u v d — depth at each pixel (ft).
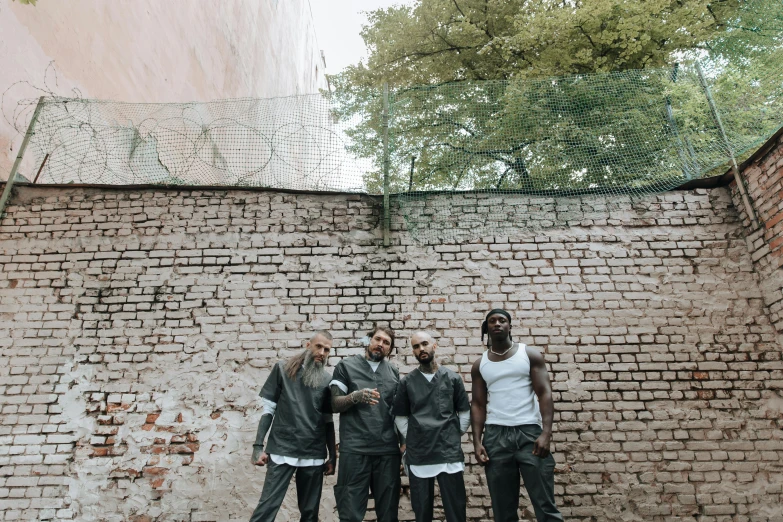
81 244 15.69
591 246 15.39
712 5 27.25
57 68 19.11
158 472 13.43
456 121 17.33
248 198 16.20
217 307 15.05
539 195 16.11
